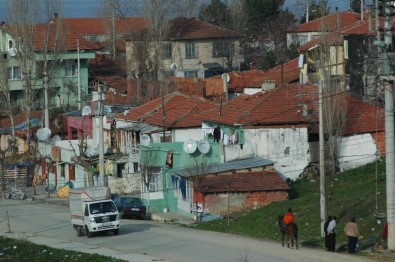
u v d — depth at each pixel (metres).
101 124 127.75
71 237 105.50
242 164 121.50
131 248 91.88
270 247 88.12
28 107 187.75
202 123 141.38
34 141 183.12
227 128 130.00
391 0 81.38
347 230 82.56
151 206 131.25
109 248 92.81
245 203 116.25
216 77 196.12
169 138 143.00
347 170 123.00
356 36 142.62
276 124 125.31
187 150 128.50
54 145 165.38
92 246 95.12
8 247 93.69
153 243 95.00
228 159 127.62
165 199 131.62
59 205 142.50
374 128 127.19
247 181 117.19
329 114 124.56
